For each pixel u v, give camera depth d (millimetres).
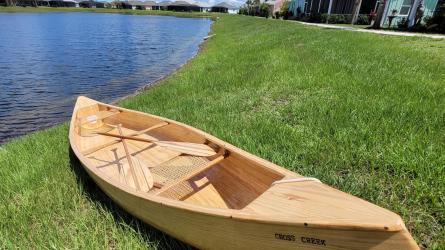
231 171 3812
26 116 10484
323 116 5516
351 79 7391
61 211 3740
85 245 3129
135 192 3107
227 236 2520
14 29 39062
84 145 5371
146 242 3107
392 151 3984
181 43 30688
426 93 5988
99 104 6473
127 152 4594
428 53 10047
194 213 2594
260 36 20766
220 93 8367
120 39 33281
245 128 5516
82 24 51625
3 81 15023
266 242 2311
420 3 19422
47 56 21891
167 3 122562
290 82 7926
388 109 5312
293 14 40188
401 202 3305
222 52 17000
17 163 5137
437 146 3996
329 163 4148
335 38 14453
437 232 2900
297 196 2432
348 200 2234
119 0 129875
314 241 2078
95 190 4246
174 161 4543
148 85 13500
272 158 4328
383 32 17359
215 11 118625
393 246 1809
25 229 3443
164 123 5270
